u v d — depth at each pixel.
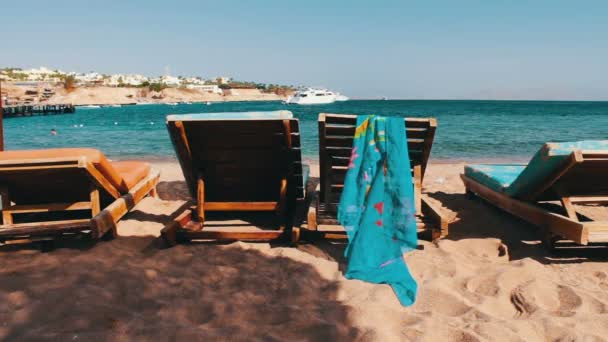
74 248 4.31
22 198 4.70
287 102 96.00
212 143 4.45
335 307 2.99
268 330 2.69
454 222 5.32
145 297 3.15
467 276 3.54
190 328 2.67
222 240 4.55
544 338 2.67
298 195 5.13
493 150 15.38
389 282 3.42
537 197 4.58
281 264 3.87
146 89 180.25
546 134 22.02
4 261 3.91
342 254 4.14
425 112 60.09
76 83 176.00
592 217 5.50
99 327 2.72
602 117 44.06
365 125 4.22
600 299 3.15
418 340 2.60
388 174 4.11
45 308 2.91
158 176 6.80
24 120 44.59
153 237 4.71
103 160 4.29
